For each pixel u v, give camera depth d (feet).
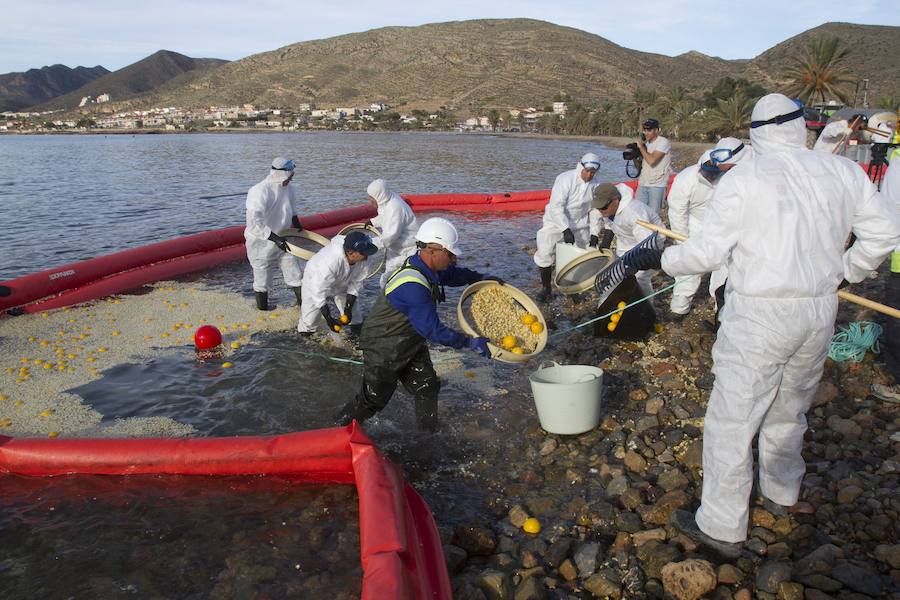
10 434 18.21
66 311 29.27
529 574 12.13
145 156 185.37
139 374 22.31
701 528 12.36
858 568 11.21
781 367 11.35
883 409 17.17
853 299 12.16
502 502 14.69
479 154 182.09
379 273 34.86
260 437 15.48
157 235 52.44
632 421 17.79
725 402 11.60
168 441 15.62
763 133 11.66
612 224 24.89
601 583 11.74
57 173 121.29
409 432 17.93
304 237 28.78
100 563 12.98
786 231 10.67
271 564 12.83
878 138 33.58
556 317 27.17
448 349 24.06
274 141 342.03
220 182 99.50
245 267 38.52
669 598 11.41
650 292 24.11
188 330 26.43
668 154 33.55
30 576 12.68
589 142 293.84
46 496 15.07
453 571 12.52
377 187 26.84
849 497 13.34
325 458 14.94
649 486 14.49
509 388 20.59
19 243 48.91
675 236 15.75
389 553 11.10
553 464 16.07
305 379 21.61
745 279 11.11
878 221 11.07
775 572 11.27
